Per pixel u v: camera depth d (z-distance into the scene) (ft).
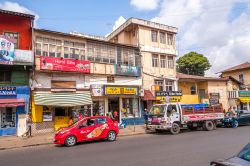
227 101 107.86
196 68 155.84
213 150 35.40
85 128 47.19
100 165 28.19
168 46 95.66
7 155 37.68
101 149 39.45
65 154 36.22
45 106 65.21
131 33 93.20
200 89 105.50
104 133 49.42
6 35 61.93
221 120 70.08
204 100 100.73
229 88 110.22
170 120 59.26
